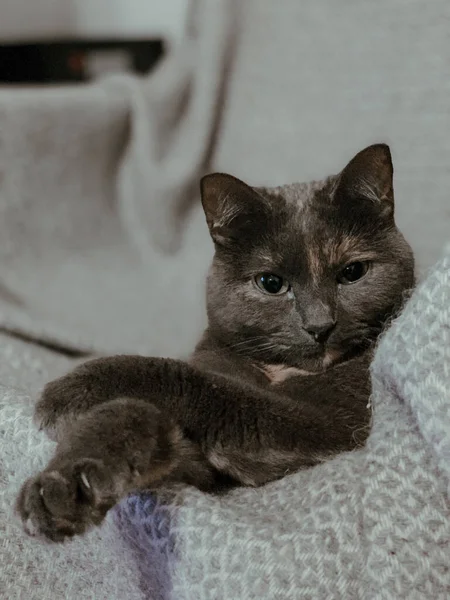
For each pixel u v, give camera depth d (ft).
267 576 2.07
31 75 7.30
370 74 4.90
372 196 2.95
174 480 2.39
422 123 4.66
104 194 6.35
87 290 5.97
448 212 4.57
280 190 3.23
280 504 2.29
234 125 5.77
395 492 2.14
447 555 2.06
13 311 4.77
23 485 2.21
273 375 3.01
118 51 7.43
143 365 2.48
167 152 6.18
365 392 2.72
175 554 2.23
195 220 6.01
